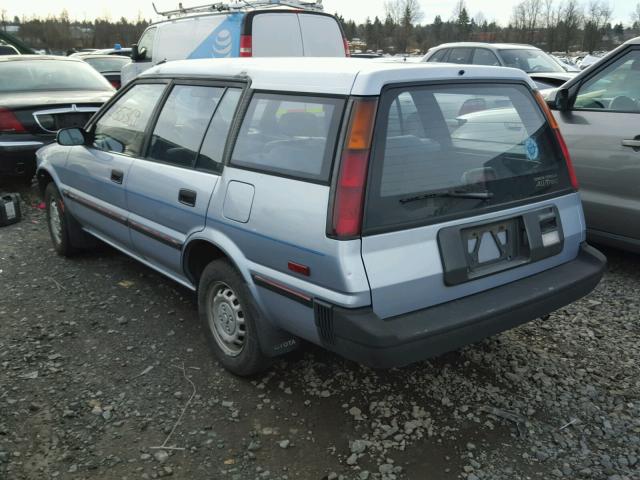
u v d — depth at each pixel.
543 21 54.12
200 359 3.72
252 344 3.29
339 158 2.67
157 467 2.79
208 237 3.40
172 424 3.10
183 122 3.79
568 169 3.46
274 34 9.53
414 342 2.64
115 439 2.98
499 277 3.07
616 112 4.91
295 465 2.81
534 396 3.33
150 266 4.39
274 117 3.09
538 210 3.24
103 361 3.69
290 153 2.94
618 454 2.88
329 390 3.38
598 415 3.16
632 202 4.82
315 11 10.00
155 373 3.56
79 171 4.83
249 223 3.10
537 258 3.20
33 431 3.04
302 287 2.84
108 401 3.29
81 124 7.71
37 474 2.74
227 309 3.48
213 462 2.83
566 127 5.24
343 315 2.64
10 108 7.23
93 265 5.32
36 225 6.59
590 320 4.22
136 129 4.25
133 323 4.19
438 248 2.82
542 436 3.01
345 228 2.61
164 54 11.11
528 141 3.30
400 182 2.74
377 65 2.89
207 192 3.40
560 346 3.87
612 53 5.01
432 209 2.82
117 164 4.31
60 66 8.80
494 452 2.89
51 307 4.45
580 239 3.48
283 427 3.07
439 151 2.90
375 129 2.68
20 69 8.37
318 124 2.82
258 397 3.33
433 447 2.93
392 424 3.09
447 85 2.99
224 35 9.65
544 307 3.12
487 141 3.10
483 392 3.36
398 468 2.78
